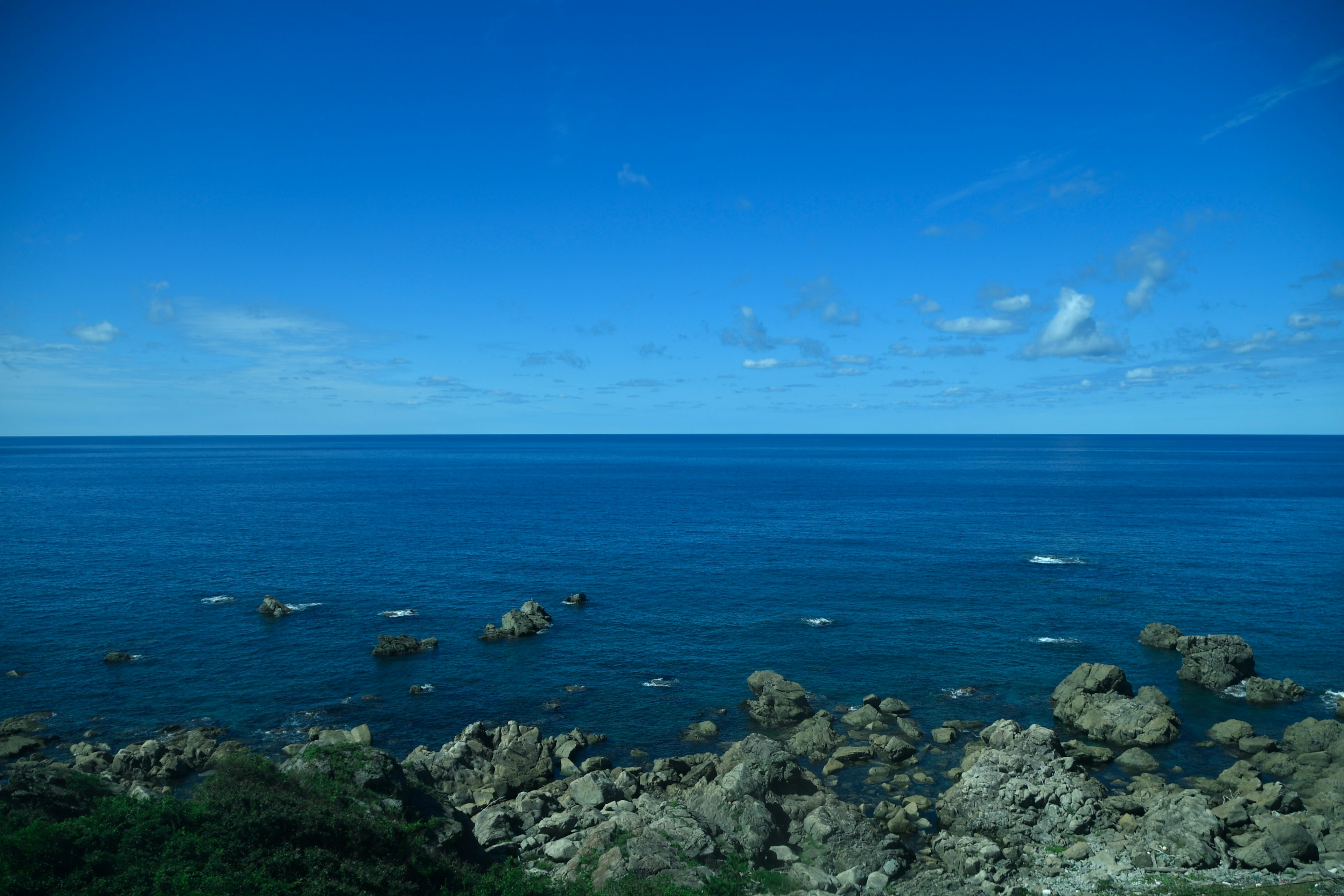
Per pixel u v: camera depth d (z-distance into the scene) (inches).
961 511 6446.9
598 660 2706.7
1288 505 6889.8
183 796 1690.5
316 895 994.1
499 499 7421.3
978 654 2748.5
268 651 2751.0
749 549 4675.2
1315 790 1638.8
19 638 2815.0
